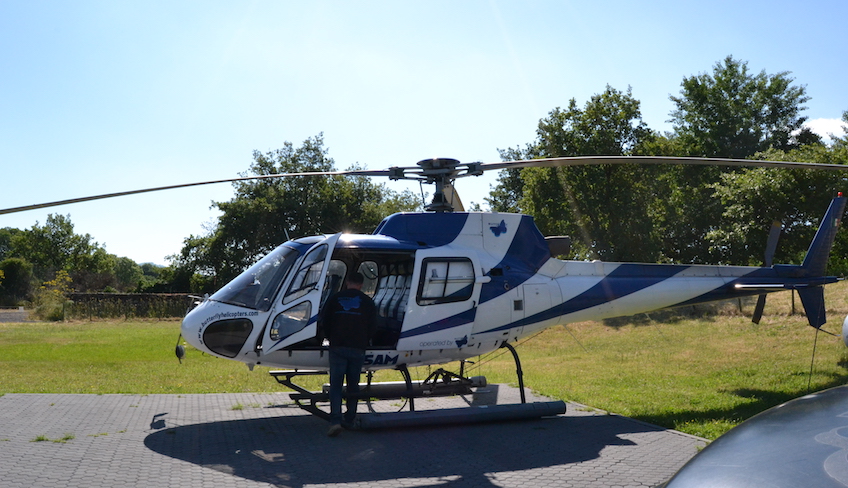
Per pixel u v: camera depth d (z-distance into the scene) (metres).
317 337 7.55
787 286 9.88
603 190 27.80
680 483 2.46
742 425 2.81
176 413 8.00
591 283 8.88
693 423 7.43
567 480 5.25
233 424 7.38
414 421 7.02
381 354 7.66
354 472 5.44
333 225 47.88
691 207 31.77
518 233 8.66
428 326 7.79
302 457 5.90
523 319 8.38
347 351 6.78
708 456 2.58
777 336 15.19
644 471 5.52
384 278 8.59
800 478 2.23
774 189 22.16
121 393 9.53
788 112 44.50
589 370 12.91
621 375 11.90
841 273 23.88
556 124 28.95
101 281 70.81
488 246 8.41
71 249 86.25
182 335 7.61
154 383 11.41
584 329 20.02
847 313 16.44
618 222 27.58
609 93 29.05
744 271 9.86
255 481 5.12
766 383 10.30
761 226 23.17
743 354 13.62
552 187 28.61
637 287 9.11
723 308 19.64
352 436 6.79
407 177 8.39
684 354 14.30
